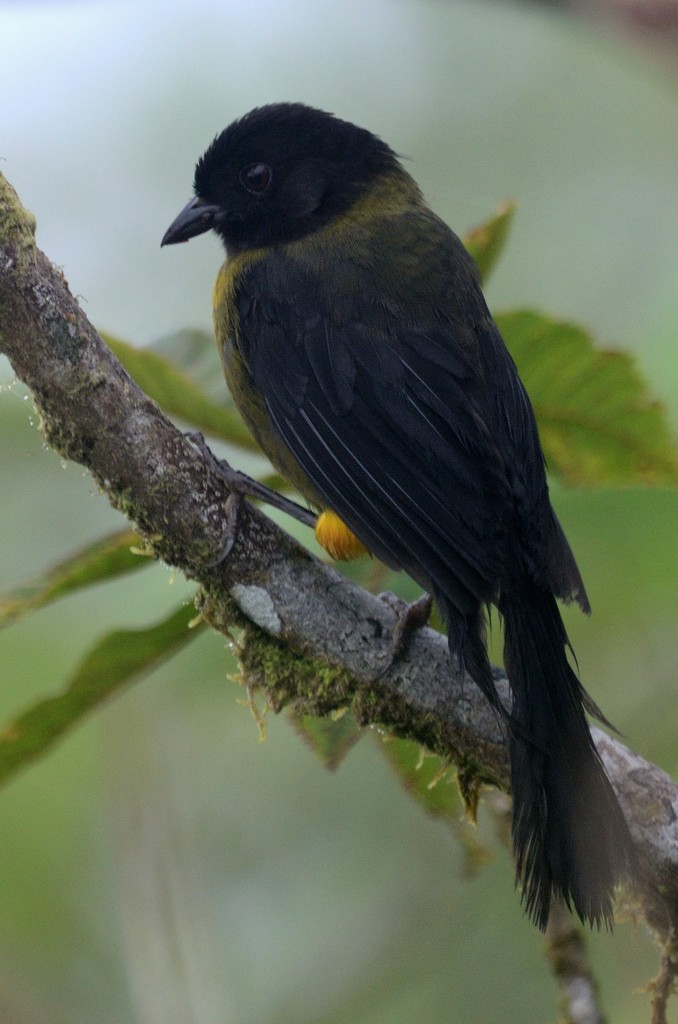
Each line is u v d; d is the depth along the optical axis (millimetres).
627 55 9000
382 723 7164
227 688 10688
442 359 8383
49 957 11734
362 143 9734
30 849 11906
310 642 7102
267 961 11242
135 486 6832
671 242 14688
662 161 15062
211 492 6914
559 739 6855
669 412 8492
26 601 7270
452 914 11195
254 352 8922
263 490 7156
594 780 6676
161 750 10844
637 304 14164
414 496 8047
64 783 11906
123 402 6676
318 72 15539
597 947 10969
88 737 11594
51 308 6449
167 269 14648
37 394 6633
